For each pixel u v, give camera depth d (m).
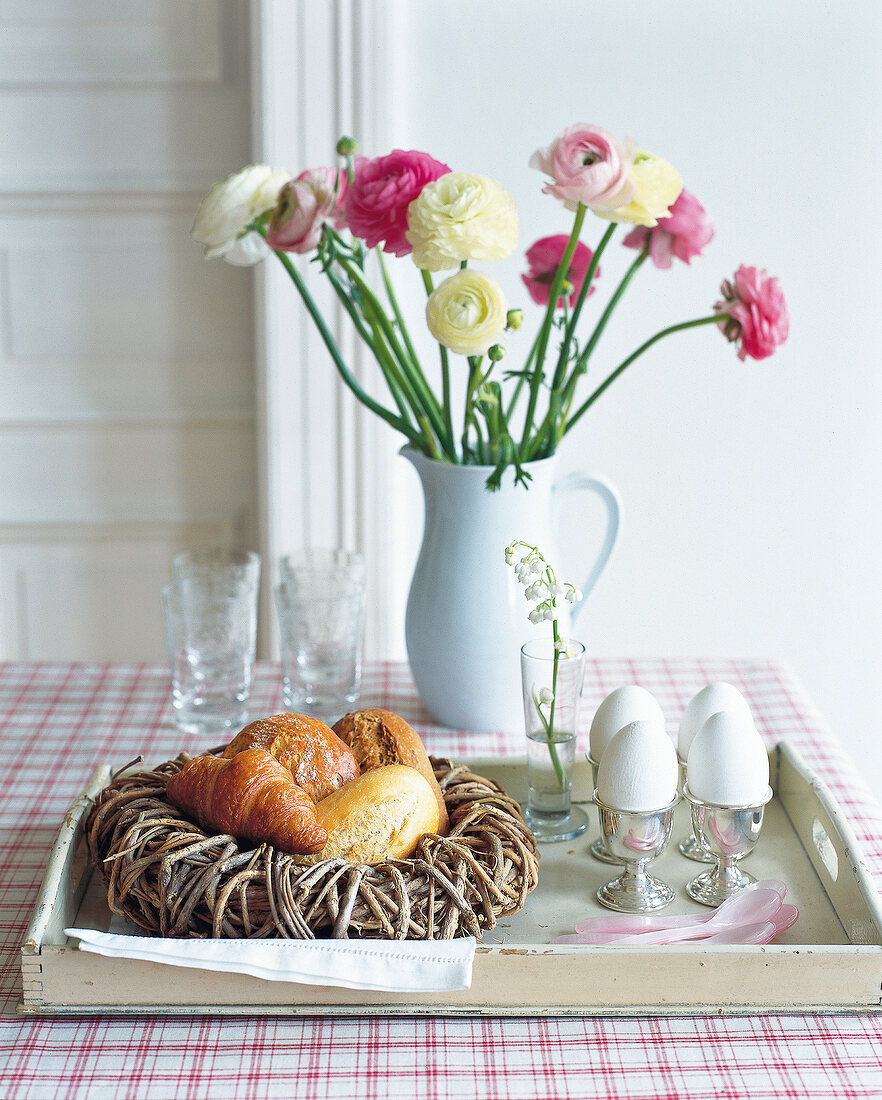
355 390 1.01
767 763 0.76
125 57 1.73
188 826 0.72
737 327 0.97
